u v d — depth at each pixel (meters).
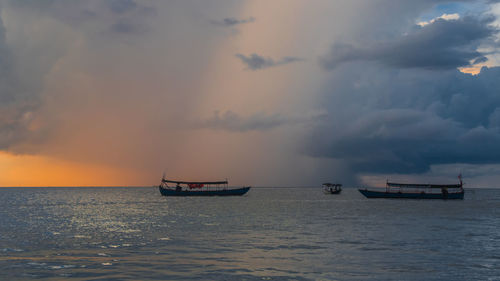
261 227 46.44
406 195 131.25
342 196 182.00
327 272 22.39
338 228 45.38
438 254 28.16
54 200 133.75
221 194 144.50
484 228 45.53
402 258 26.55
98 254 27.92
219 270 22.83
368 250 29.78
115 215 66.12
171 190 142.75
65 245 32.19
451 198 129.88
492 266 24.03
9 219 58.81
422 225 49.19
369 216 63.94
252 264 24.50
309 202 117.62
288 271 22.59
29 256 27.14
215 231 42.28
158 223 51.59
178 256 27.17
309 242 33.94
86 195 193.88
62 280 20.42
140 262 25.08
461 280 20.73
